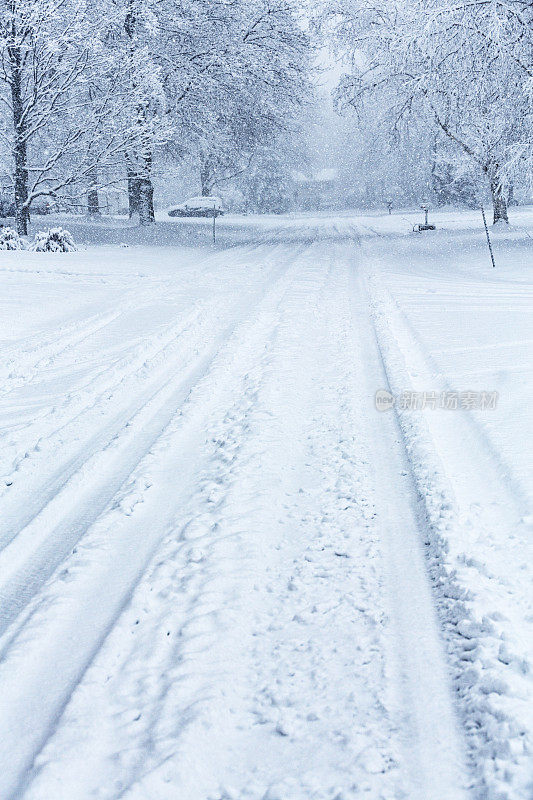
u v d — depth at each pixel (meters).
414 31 21.53
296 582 3.54
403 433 5.52
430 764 2.37
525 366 7.12
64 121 28.44
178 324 10.72
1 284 15.38
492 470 4.69
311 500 4.49
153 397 7.05
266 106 37.12
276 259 21.98
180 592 3.51
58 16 24.83
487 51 20.33
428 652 2.94
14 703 2.81
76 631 3.27
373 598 3.36
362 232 38.75
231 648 3.04
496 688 2.61
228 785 2.33
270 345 8.90
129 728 2.60
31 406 6.99
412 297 12.76
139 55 27.83
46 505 4.71
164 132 29.16
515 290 13.15
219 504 4.45
